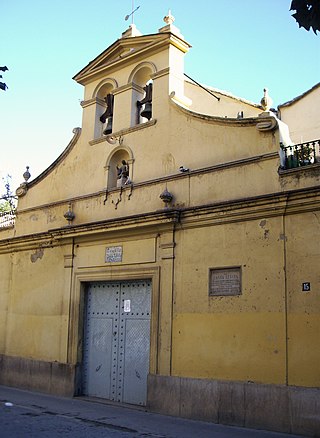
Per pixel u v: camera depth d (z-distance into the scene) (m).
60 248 15.28
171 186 12.60
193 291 11.55
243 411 10.12
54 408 12.02
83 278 14.34
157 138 13.30
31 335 15.52
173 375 11.50
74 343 14.15
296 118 16.27
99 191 14.38
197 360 11.14
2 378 16.05
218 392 10.59
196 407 10.88
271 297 10.23
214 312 11.08
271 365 9.95
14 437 8.67
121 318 13.50
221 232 11.33
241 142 11.49
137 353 12.91
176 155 12.76
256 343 10.26
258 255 10.60
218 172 11.71
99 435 9.11
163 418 10.98
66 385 13.97
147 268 12.64
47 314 15.19
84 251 14.52
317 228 9.84
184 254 11.92
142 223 12.68
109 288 14.00
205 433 9.45
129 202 13.53
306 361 9.49
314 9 4.80
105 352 13.70
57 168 16.16
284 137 11.06
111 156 14.43
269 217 10.58
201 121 12.39
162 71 13.59
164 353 11.78
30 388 15.01
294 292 9.93
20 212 17.09
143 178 13.39
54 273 15.30
